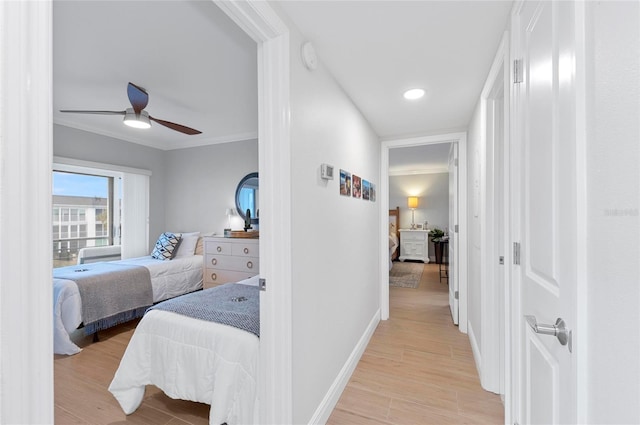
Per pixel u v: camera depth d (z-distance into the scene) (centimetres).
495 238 200
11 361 44
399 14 135
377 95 224
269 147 130
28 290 46
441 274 584
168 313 180
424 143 326
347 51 165
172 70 240
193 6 163
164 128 400
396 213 780
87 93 285
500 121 198
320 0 125
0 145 43
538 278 99
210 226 462
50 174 49
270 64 129
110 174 441
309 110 158
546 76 90
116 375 179
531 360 106
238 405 149
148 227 467
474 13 134
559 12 80
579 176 67
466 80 200
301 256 148
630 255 50
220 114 345
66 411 185
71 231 411
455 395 198
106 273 309
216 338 159
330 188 188
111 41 198
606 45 58
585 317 66
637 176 49
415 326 320
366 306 278
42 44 47
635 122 49
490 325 201
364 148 272
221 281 379
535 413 101
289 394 134
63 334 260
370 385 210
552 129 85
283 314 131
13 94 44
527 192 109
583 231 66
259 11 112
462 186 305
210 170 462
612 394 56
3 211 43
